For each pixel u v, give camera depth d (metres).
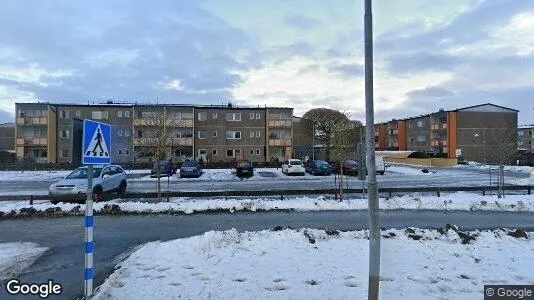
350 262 7.30
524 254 7.95
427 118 77.25
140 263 7.38
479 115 69.75
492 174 37.34
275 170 43.16
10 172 41.75
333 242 8.95
